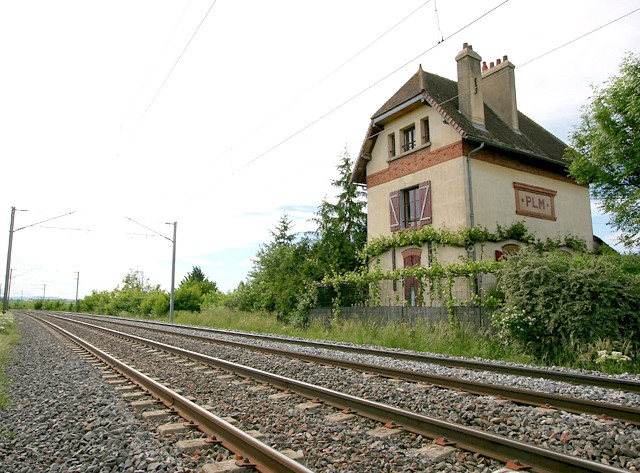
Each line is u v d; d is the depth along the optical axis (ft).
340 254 81.00
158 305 141.18
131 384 28.81
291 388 25.76
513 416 19.63
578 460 13.34
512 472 14.08
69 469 15.34
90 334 69.41
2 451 17.47
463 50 67.87
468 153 62.13
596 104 55.47
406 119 70.69
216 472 14.49
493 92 76.69
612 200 56.90
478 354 40.11
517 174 67.67
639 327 34.86
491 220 62.80
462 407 21.22
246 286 100.48
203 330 73.46
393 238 68.44
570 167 60.13
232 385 27.61
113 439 17.74
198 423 19.45
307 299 72.08
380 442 16.96
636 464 14.71
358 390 25.21
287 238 100.73
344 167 88.48
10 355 46.62
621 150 54.29
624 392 24.14
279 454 14.42
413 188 69.82
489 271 48.06
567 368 33.55
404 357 37.09
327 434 18.06
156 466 15.01
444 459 15.47
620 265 44.39
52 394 26.96
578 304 35.22
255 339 56.03
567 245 71.67
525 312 38.47
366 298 65.10
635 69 52.21
